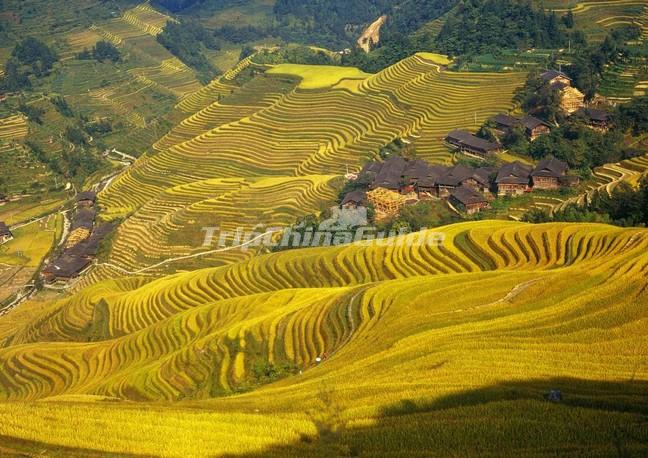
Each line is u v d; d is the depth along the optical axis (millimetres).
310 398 53469
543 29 197000
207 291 112500
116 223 171125
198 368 79438
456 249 102250
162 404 54969
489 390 51000
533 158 150000
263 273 112688
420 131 171500
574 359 56469
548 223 106000
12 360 100562
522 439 42938
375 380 56000
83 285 144625
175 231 150375
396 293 80750
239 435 46250
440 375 55219
